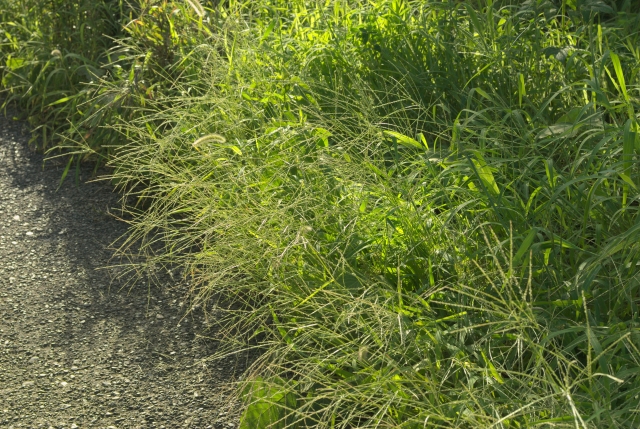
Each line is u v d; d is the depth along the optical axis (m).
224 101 4.46
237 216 3.77
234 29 5.10
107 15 6.12
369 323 3.06
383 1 4.91
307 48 4.75
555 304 2.94
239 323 3.68
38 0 6.17
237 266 3.65
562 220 3.27
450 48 4.51
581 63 4.28
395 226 3.45
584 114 3.71
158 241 4.41
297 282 3.46
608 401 2.48
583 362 2.89
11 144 5.56
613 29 4.46
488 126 4.04
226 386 3.36
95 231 4.58
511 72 4.34
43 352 3.62
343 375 3.06
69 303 3.96
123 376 3.46
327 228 3.57
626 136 3.15
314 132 4.11
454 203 3.55
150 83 5.24
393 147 3.81
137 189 4.93
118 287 4.07
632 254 3.02
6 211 4.79
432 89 4.43
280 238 3.50
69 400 3.33
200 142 3.58
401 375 2.91
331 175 3.70
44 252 4.39
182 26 5.39
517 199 3.39
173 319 3.81
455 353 2.86
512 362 2.92
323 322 3.25
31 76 6.06
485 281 3.18
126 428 3.17
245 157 4.02
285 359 3.29
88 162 5.31
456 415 2.65
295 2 5.39
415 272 3.36
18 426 3.19
